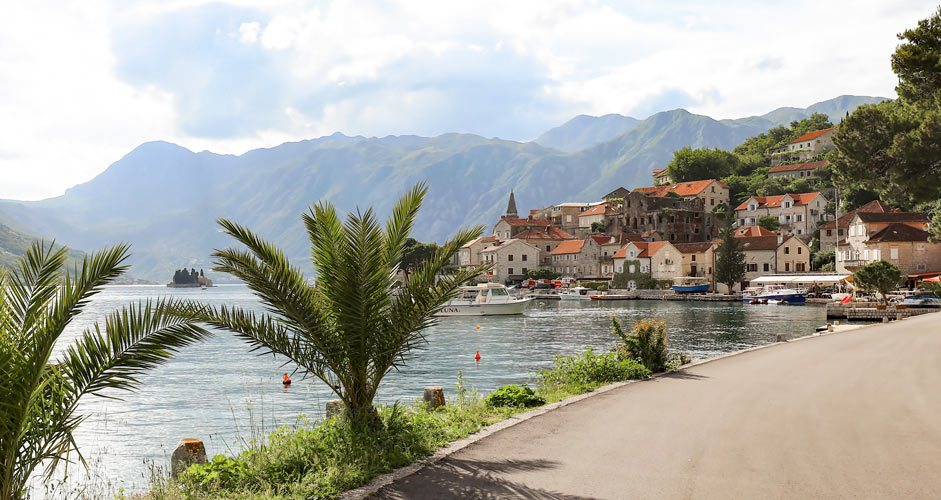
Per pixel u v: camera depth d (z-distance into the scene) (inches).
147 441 790.5
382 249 472.1
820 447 408.8
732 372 784.9
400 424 445.7
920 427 465.7
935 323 1599.4
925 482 332.8
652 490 327.3
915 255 3641.7
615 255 5620.1
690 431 461.1
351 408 451.8
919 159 1082.1
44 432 313.7
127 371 329.4
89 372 323.3
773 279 4306.1
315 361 450.3
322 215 454.0
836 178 1263.5
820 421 490.0
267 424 847.7
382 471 372.5
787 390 642.8
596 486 336.2
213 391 1134.4
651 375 767.1
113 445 772.6
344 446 395.9
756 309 3599.9
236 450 706.2
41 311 313.7
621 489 330.0
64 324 307.6
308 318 438.9
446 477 357.7
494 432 470.9
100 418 920.3
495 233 7529.5
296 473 360.8
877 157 1178.6
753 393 626.2
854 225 4239.7
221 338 2137.1
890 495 313.0
